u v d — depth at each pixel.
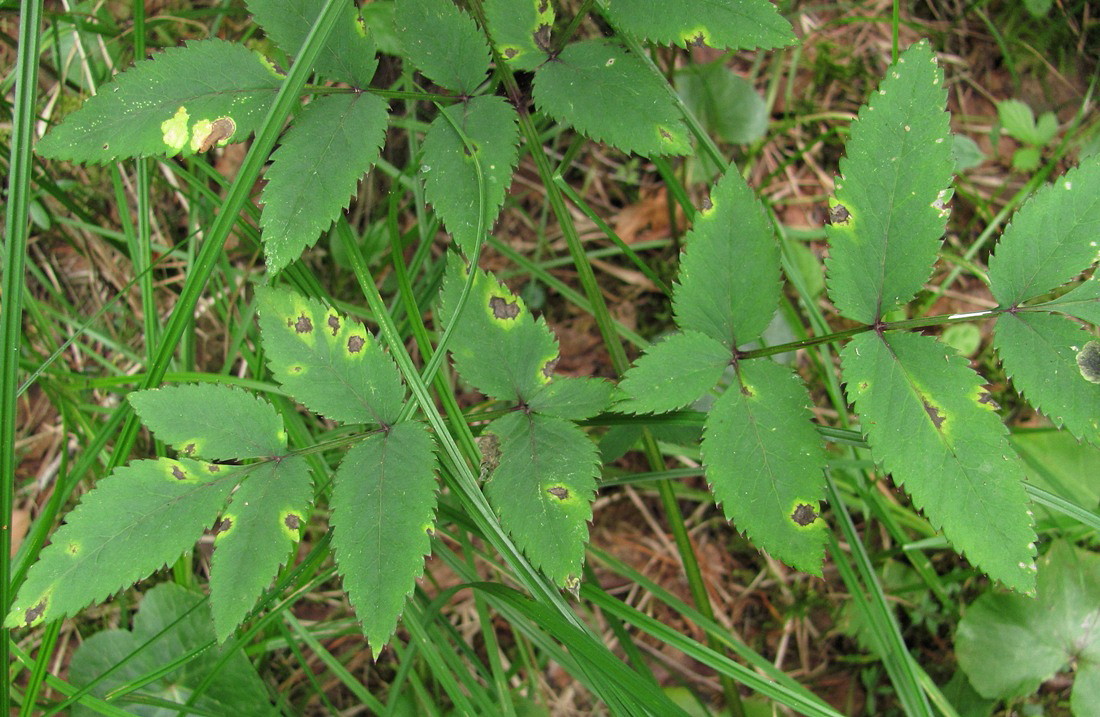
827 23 0.50
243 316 0.46
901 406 0.34
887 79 0.34
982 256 0.50
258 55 0.35
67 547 0.33
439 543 0.42
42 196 0.48
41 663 0.38
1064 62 0.51
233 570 0.34
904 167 0.34
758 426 0.35
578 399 0.36
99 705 0.38
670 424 0.38
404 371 0.37
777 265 0.35
